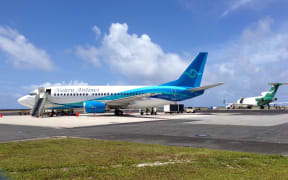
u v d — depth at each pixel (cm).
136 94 3822
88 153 827
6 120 2777
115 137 1304
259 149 942
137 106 3853
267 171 599
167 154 811
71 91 3691
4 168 624
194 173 581
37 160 719
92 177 551
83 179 536
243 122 2408
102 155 794
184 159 736
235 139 1217
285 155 820
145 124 2191
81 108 3788
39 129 1741
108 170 609
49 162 693
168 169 617
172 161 711
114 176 558
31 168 625
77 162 693
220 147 991
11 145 984
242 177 548
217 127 1877
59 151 862
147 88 3872
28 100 3762
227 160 717
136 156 779
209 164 671
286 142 1116
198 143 1095
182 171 598
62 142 1074
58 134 1434
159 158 750
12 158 746
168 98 3891
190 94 3984
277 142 1119
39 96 3669
